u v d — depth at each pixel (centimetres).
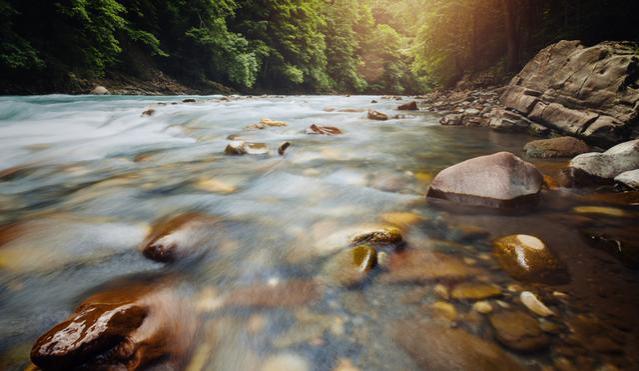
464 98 1210
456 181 245
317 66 3531
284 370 103
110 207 245
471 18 1919
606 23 1198
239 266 161
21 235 192
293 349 111
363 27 4619
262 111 952
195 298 137
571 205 232
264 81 3030
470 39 2003
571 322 116
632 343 106
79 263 165
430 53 2122
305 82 3475
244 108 1023
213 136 567
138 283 149
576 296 131
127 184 304
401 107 1025
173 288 144
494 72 1717
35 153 443
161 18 2141
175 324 122
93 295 140
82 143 513
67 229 202
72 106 967
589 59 542
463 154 414
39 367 99
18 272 157
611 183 268
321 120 774
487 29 1933
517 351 105
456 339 111
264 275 153
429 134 573
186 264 164
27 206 250
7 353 111
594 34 1232
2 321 126
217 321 124
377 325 120
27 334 120
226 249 177
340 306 131
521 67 1548
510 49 1506
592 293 132
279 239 188
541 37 1541
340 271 153
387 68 4731
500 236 186
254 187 291
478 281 143
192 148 470
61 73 1406
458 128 648
